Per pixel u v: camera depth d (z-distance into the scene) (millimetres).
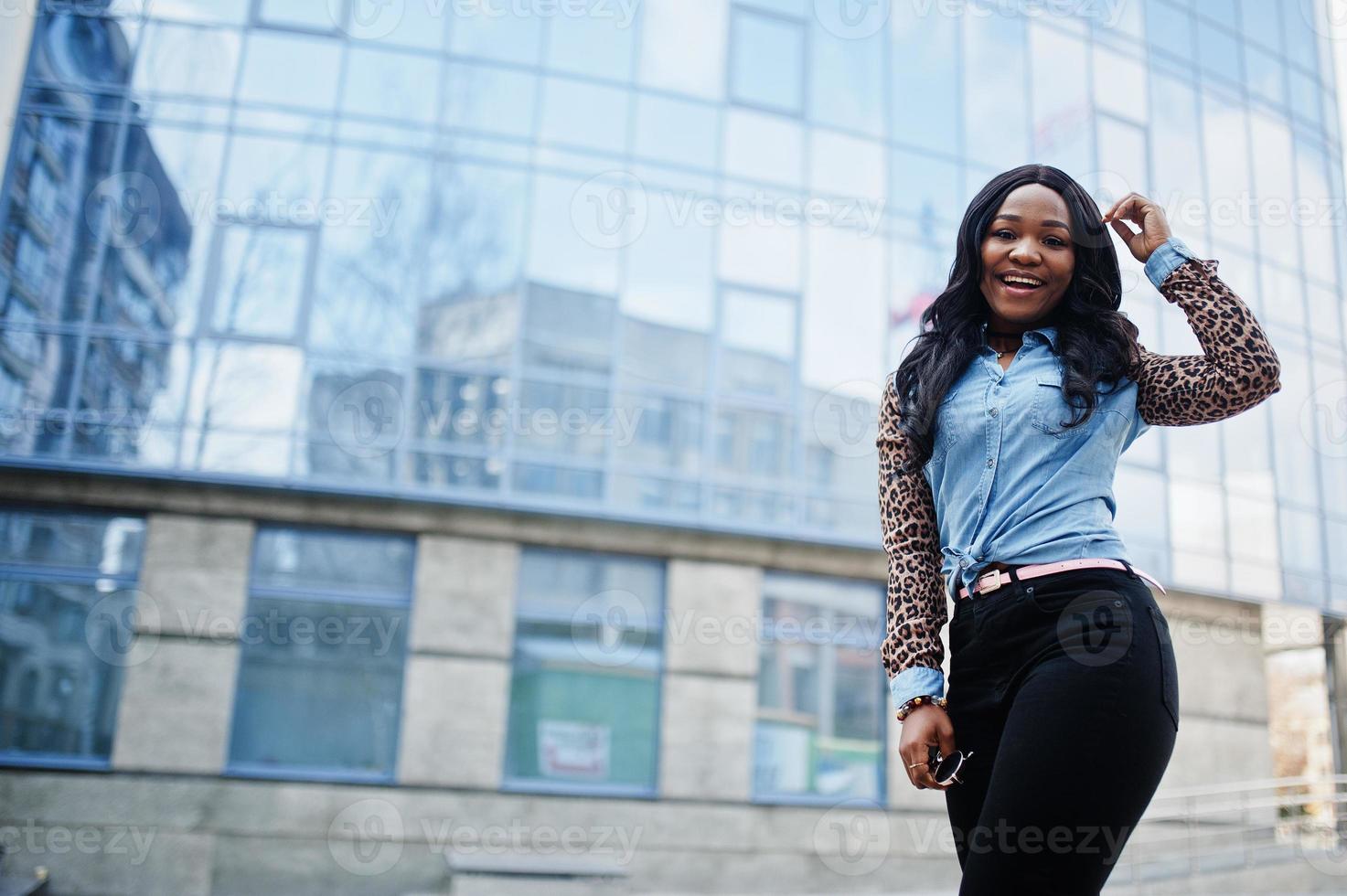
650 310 10539
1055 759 1370
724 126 11031
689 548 10258
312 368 9711
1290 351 12570
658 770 9883
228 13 10148
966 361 1689
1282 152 13102
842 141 11344
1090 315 1646
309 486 9414
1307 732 11523
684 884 9633
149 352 9516
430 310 10023
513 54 10602
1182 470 11766
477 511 9797
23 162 9586
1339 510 12305
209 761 8984
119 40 9953
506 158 10438
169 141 9883
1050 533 1540
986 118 11836
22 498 9156
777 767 10188
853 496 10766
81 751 8930
